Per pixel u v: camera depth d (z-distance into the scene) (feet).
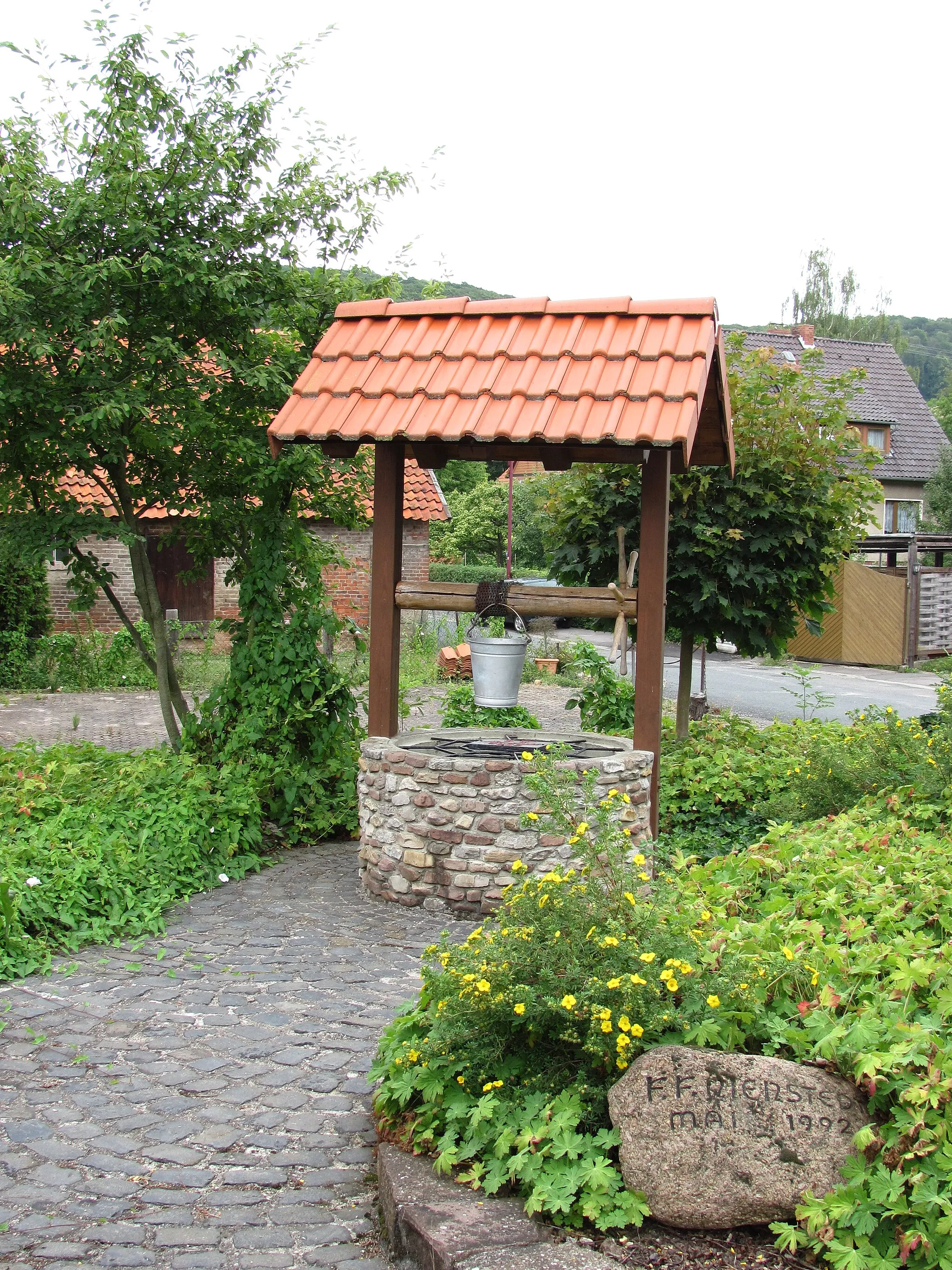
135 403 24.82
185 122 25.90
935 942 13.82
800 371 33.04
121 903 20.21
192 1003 16.44
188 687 51.96
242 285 25.40
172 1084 13.78
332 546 31.73
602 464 31.40
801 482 29.86
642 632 21.47
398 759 21.15
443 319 22.70
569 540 32.58
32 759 27.07
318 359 22.26
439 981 12.19
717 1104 9.98
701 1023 10.92
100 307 25.18
